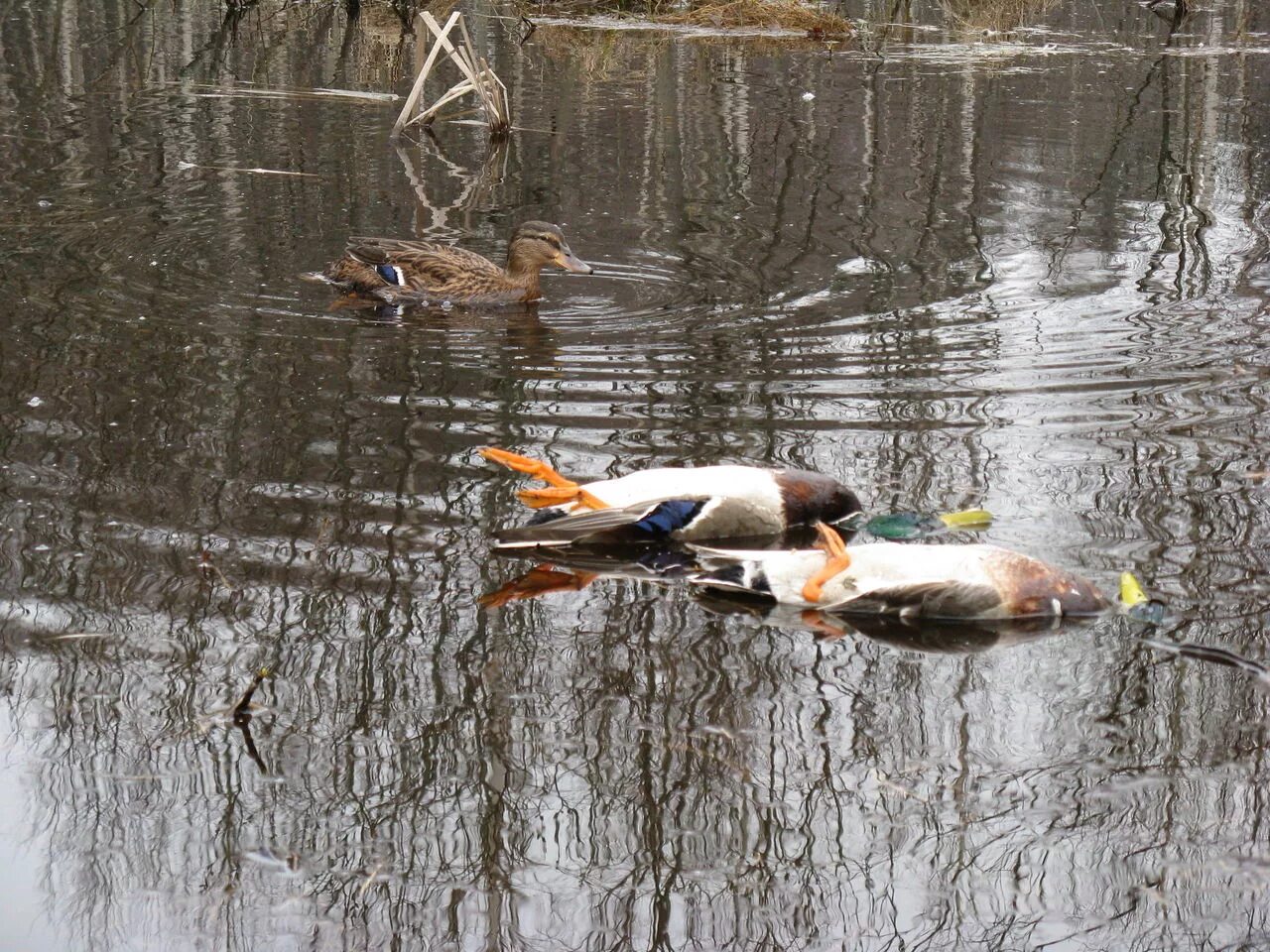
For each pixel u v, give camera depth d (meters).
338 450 10.12
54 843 5.97
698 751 6.64
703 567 8.59
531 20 31.44
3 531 8.64
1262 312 13.46
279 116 22.16
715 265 15.45
